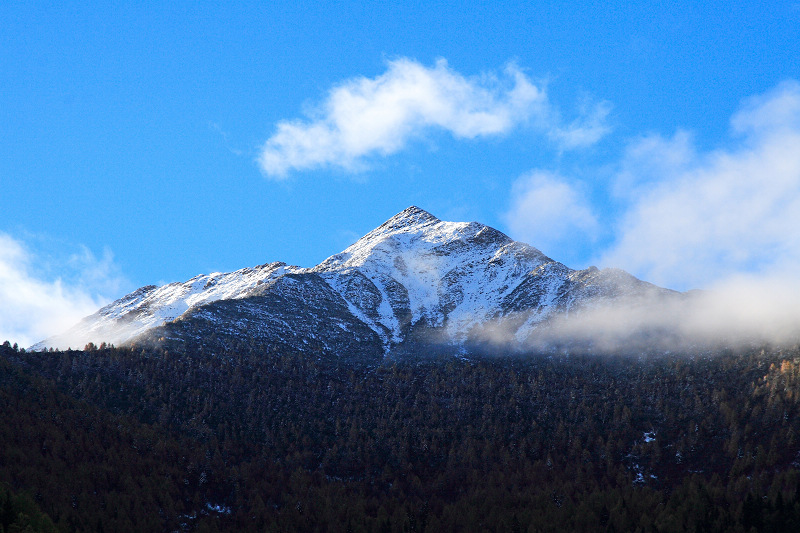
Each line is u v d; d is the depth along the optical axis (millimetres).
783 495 190875
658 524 183375
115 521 186875
